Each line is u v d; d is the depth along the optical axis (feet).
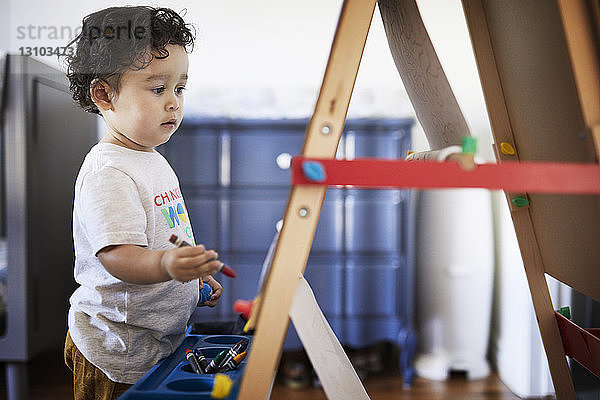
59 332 7.00
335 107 2.15
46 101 6.63
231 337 3.39
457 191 7.37
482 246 7.36
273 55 8.86
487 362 7.55
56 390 6.22
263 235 7.44
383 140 7.36
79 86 3.34
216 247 7.45
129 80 3.13
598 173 2.06
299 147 7.39
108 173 3.00
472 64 8.58
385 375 7.39
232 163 7.42
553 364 3.26
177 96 3.30
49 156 6.73
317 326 2.68
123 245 2.80
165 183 3.35
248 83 8.87
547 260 3.23
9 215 6.15
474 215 7.36
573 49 2.07
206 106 8.05
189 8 8.70
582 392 4.85
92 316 3.20
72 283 7.41
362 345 7.43
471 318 7.34
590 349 2.90
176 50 3.20
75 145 7.48
